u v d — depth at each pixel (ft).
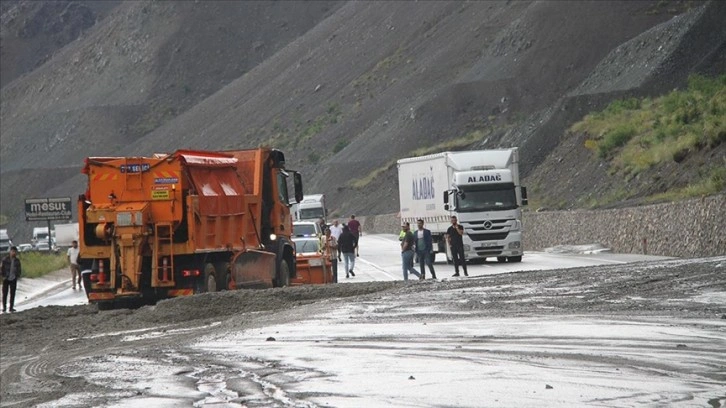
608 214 321.52
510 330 121.80
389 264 308.81
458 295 166.50
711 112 397.60
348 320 143.02
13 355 141.49
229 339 130.00
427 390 84.84
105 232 188.75
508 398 80.28
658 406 76.02
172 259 189.16
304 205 488.85
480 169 288.92
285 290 185.47
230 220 201.16
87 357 125.08
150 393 90.58
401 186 340.59
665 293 150.71
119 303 196.44
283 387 89.30
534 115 602.44
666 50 565.12
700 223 257.34
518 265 270.67
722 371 90.38
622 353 101.40
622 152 435.94
